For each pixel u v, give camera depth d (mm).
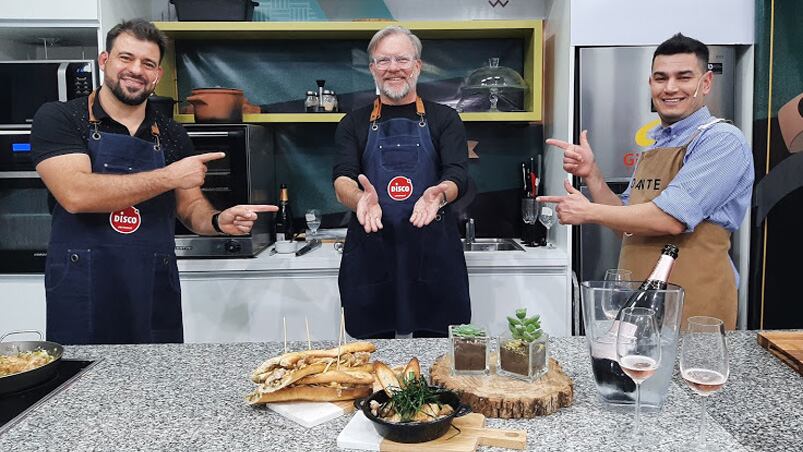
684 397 1164
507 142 3262
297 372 1104
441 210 2318
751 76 2664
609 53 2643
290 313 2768
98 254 1893
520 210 3271
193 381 1269
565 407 1115
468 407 1016
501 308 2795
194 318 2752
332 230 3295
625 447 965
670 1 2615
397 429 951
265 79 3248
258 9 3234
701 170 1751
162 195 1987
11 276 2758
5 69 2611
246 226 1897
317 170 3293
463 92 3004
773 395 1159
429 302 2342
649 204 1784
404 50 2223
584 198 1825
